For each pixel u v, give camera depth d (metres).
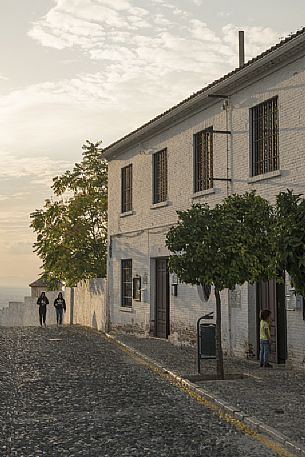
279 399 11.00
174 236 13.24
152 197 23.45
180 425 9.41
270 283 16.33
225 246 12.73
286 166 15.55
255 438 8.69
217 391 11.78
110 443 8.41
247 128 17.31
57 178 33.97
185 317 20.58
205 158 19.89
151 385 12.95
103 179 33.94
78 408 10.63
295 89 15.29
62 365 15.91
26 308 39.03
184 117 20.91
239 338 17.31
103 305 28.25
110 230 27.62
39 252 33.78
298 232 7.81
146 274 23.81
